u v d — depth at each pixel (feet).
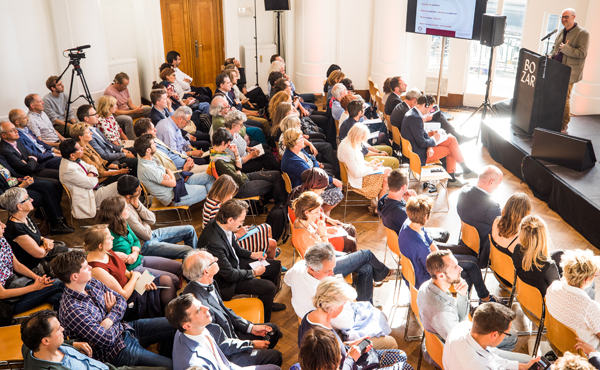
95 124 18.11
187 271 9.11
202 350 7.92
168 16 28.68
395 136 19.83
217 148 15.52
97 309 9.17
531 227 9.71
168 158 15.83
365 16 30.73
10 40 19.54
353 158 15.58
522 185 19.52
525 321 11.96
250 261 11.82
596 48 24.14
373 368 8.70
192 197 15.23
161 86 21.95
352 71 32.14
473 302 12.50
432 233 13.65
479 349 7.67
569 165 17.75
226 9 29.86
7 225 11.18
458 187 19.25
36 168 16.58
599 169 17.66
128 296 10.19
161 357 9.23
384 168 16.57
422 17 27.45
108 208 11.00
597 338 8.84
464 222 12.29
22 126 16.61
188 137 19.61
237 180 15.39
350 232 13.52
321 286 7.89
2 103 19.81
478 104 29.89
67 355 8.10
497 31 22.18
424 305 8.95
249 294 11.16
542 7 25.71
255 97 26.45
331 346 6.57
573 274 8.79
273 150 20.21
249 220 16.67
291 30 31.30
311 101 27.58
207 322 7.88
